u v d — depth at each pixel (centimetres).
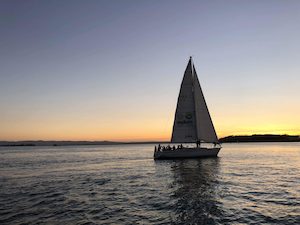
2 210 1778
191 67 4928
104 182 2919
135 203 1942
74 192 2370
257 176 3170
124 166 4722
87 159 6875
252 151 10125
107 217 1616
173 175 3328
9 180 3158
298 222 1484
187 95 4938
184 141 4919
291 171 3659
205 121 4953
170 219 1562
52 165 5150
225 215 1620
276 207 1783
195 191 2311
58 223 1506
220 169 3872
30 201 2031
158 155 5031
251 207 1786
